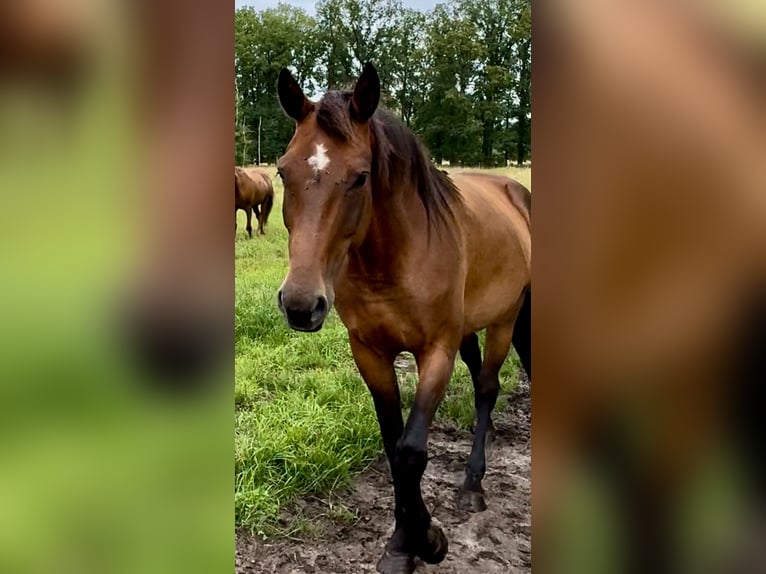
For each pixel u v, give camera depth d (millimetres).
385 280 2066
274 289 5602
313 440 3002
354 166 1789
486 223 2566
